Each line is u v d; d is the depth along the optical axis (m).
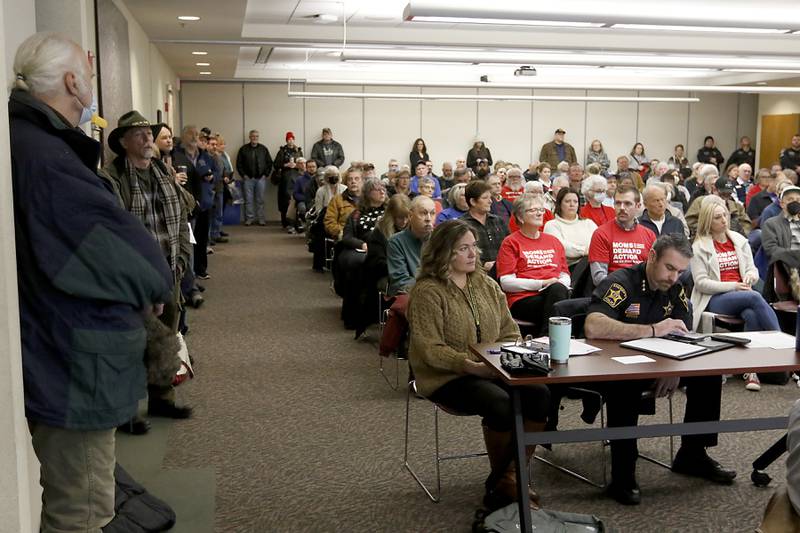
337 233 7.71
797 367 2.68
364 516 3.00
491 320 3.21
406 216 5.50
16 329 1.90
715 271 4.85
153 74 9.96
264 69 14.87
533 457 3.59
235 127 15.38
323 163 15.05
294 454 3.60
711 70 13.95
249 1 8.48
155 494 3.14
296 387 4.64
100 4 5.38
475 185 5.27
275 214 15.90
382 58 10.20
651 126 16.45
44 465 2.06
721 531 2.90
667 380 3.28
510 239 4.84
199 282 8.33
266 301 7.32
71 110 2.12
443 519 2.98
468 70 14.82
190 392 4.54
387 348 3.71
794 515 1.99
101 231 1.97
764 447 3.71
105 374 2.00
